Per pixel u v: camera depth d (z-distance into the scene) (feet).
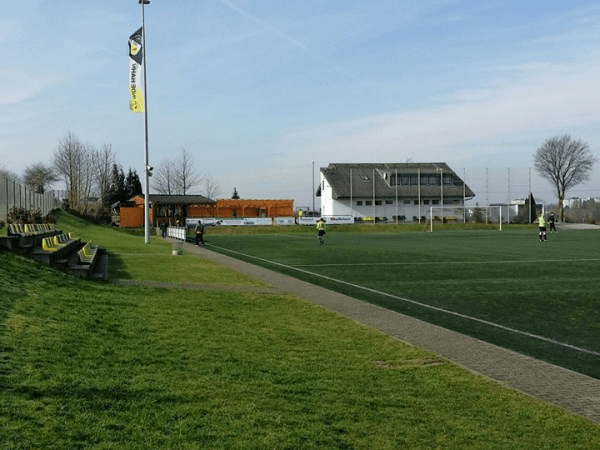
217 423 17.78
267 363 25.90
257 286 56.44
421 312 44.04
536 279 65.46
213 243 145.89
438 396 21.90
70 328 28.63
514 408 20.61
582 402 21.67
